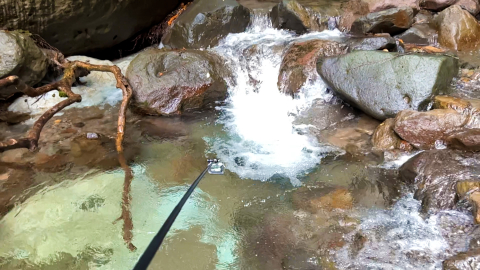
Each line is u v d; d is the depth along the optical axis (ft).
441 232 3.92
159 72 6.91
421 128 5.15
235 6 8.45
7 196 4.75
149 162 5.44
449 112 5.14
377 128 5.62
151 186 4.92
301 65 7.09
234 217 4.37
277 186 4.88
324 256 3.78
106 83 7.50
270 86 7.37
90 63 6.94
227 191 4.81
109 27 8.00
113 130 6.26
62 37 7.48
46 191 4.83
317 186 4.84
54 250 3.95
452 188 4.26
